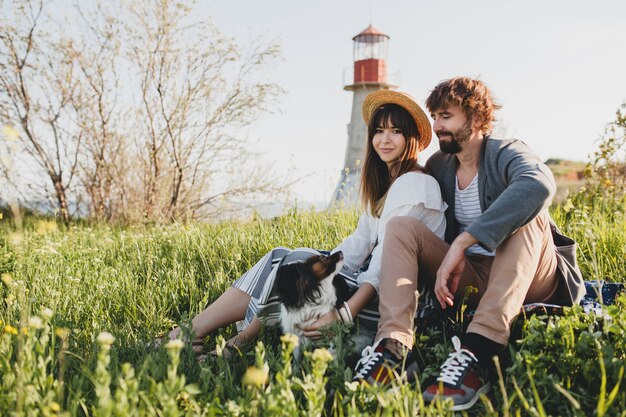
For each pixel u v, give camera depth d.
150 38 9.80
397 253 2.38
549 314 2.43
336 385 2.05
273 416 1.62
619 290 2.76
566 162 17.52
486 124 2.64
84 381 2.07
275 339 2.68
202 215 10.33
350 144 21.48
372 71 21.03
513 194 2.27
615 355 2.06
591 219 4.54
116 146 10.05
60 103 9.78
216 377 2.08
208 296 3.49
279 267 2.59
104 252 5.06
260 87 10.04
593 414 1.80
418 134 2.93
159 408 1.79
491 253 2.62
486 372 2.19
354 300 2.48
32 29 9.48
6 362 1.89
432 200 2.66
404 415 1.72
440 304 2.45
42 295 3.37
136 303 3.42
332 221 4.97
